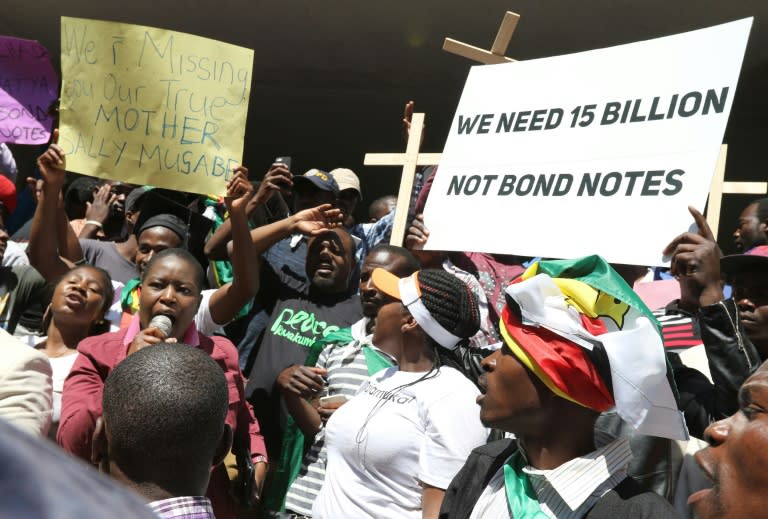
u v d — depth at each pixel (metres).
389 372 2.92
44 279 4.18
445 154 3.56
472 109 3.55
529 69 3.46
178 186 3.88
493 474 1.93
